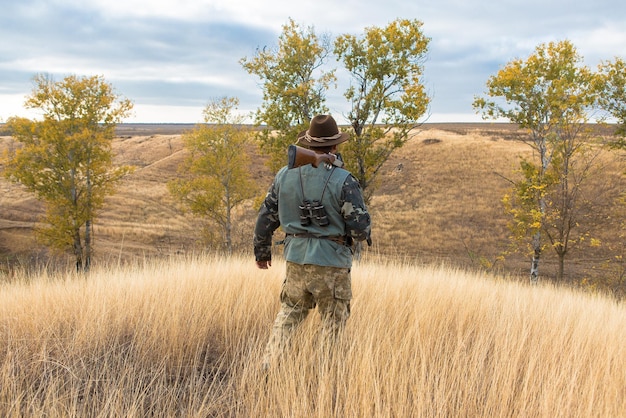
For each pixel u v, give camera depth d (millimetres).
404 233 37719
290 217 3162
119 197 49125
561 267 20375
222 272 5625
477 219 39719
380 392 2723
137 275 5996
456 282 6242
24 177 25047
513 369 2943
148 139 87812
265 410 2627
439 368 3008
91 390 2830
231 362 3271
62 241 25500
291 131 19047
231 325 3766
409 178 50688
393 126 18156
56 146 25094
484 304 4688
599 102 18734
